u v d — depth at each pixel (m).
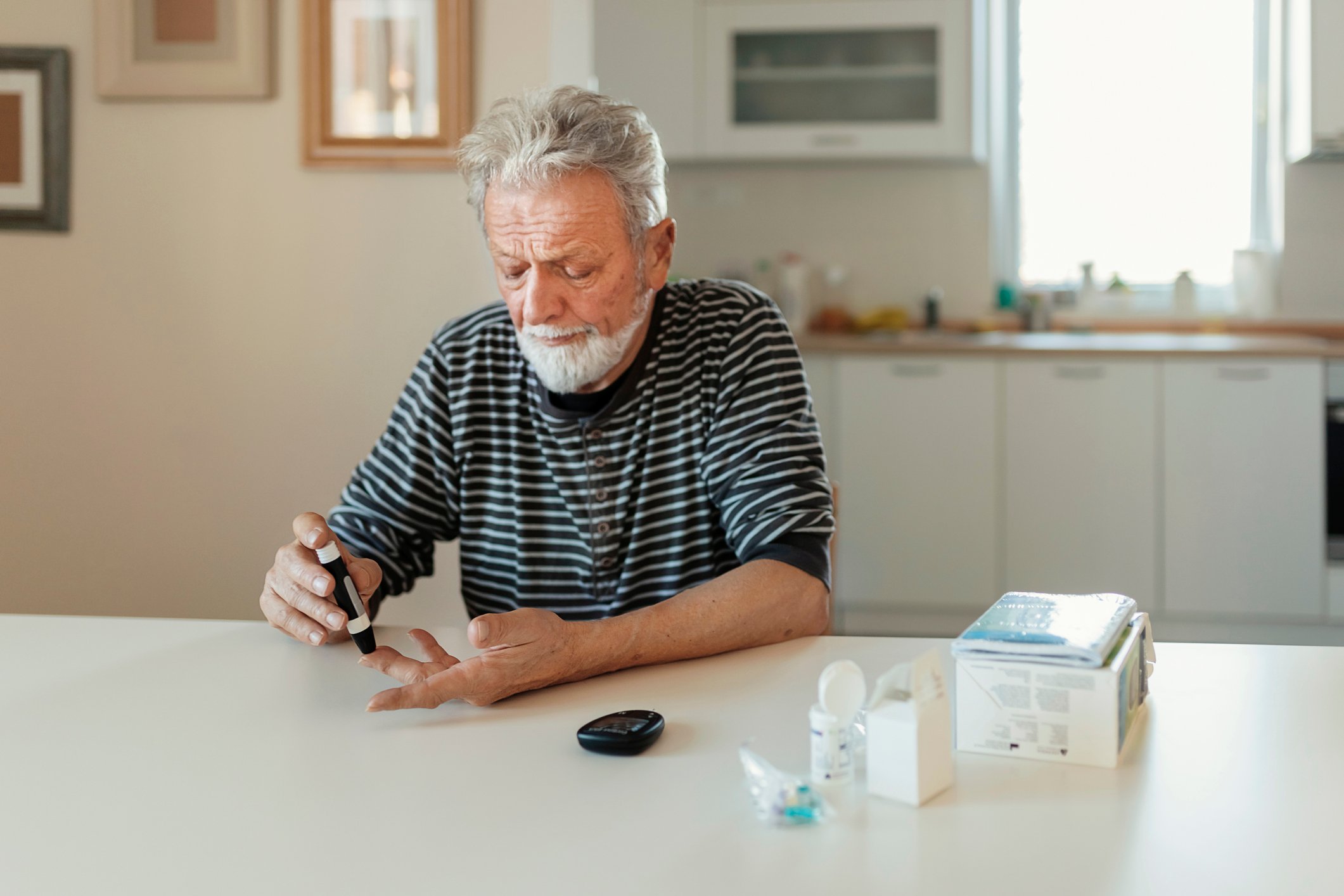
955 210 4.32
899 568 3.74
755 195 4.41
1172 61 4.27
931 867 0.69
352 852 0.72
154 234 2.36
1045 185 4.39
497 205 1.23
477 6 2.30
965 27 3.93
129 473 2.40
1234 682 1.01
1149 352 3.54
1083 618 0.90
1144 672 0.96
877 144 4.00
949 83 3.96
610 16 4.06
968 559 3.70
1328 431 3.54
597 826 0.75
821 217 4.39
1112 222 4.35
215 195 2.35
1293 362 3.48
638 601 1.45
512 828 0.75
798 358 1.46
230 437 2.39
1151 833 0.73
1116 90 4.32
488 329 1.47
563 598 1.45
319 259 2.35
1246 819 0.75
